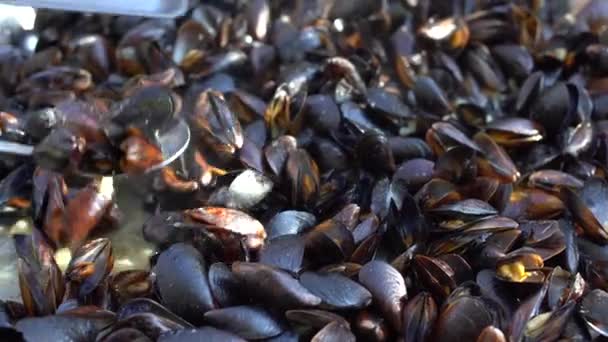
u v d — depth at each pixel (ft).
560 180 3.05
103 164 2.94
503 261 2.72
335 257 2.75
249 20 3.68
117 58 3.51
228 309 2.54
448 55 3.63
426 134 3.22
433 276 2.69
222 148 2.99
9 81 3.44
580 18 3.84
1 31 3.61
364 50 3.62
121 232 2.95
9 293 2.80
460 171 3.00
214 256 2.77
